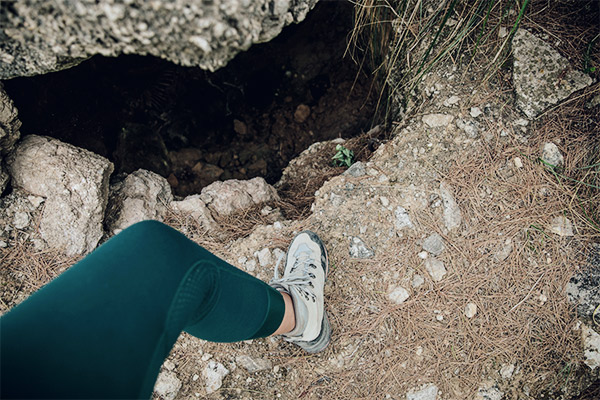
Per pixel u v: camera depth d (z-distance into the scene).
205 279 1.07
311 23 2.97
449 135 2.02
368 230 1.98
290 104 3.08
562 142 1.98
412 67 2.19
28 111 2.06
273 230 2.07
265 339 1.91
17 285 1.87
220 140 3.02
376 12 2.24
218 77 2.98
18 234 1.91
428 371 1.87
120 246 0.95
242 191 2.25
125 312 0.86
